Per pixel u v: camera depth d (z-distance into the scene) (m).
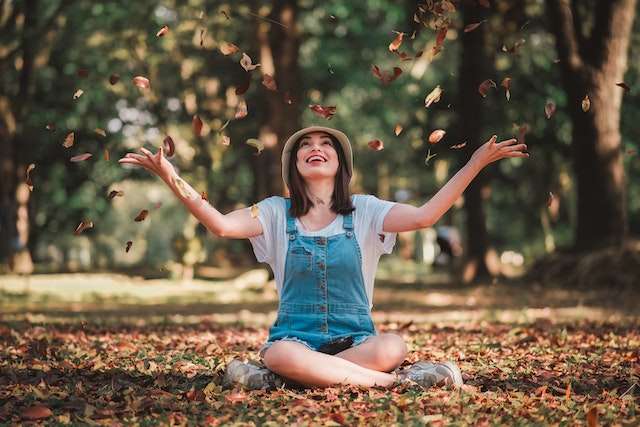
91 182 36.59
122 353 6.52
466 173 4.88
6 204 26.70
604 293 15.47
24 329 8.57
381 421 4.07
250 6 21.31
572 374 5.48
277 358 4.78
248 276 23.62
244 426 3.97
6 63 25.19
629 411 4.31
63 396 4.67
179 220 59.47
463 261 23.22
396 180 40.00
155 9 27.20
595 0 17.48
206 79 31.70
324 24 27.66
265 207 5.20
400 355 4.93
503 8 20.19
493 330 8.63
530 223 35.19
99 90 31.67
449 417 4.13
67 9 26.89
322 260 5.05
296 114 21.19
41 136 33.22
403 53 5.23
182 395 4.74
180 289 20.75
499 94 25.33
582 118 17.23
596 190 17.39
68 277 24.62
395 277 27.61
